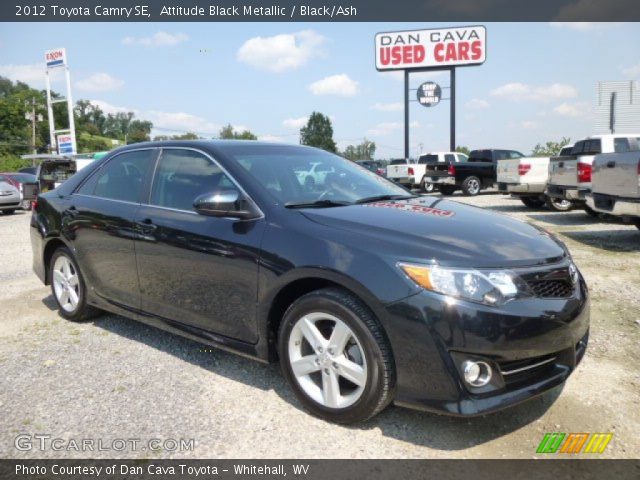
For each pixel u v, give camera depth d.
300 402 3.11
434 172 20.14
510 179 13.93
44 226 4.86
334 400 2.92
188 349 4.08
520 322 2.62
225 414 3.10
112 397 3.31
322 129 83.38
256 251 3.18
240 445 2.79
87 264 4.43
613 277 5.96
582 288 3.09
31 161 68.12
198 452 2.74
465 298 2.59
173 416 3.08
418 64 30.83
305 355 3.11
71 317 4.75
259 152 3.92
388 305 2.66
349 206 3.44
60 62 46.00
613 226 10.12
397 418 3.04
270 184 3.52
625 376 3.51
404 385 2.70
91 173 4.66
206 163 3.76
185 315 3.67
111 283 4.23
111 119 144.00
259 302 3.18
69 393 3.37
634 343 4.04
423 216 3.26
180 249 3.59
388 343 2.74
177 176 3.89
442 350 2.59
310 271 2.92
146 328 4.58
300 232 3.06
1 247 9.70
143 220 3.88
